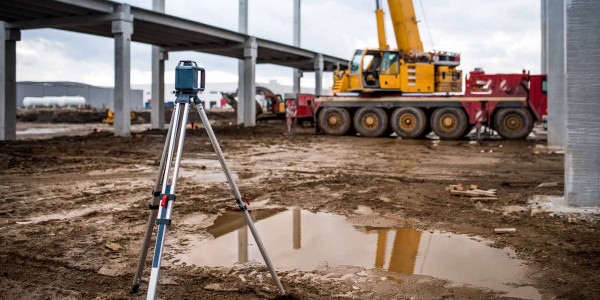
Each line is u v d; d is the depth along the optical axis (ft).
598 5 20.39
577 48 20.81
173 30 82.07
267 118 126.31
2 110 64.69
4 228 18.76
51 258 15.12
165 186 10.12
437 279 13.41
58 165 38.11
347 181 30.58
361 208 22.68
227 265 14.65
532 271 13.99
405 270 14.16
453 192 25.72
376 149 53.78
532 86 63.93
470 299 11.96
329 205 23.38
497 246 16.48
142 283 13.03
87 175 33.06
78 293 12.31
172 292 12.43
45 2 60.85
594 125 20.99
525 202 23.52
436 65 70.90
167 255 15.62
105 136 72.33
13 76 67.97
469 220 20.18
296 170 36.17
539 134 78.95
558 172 34.76
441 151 51.13
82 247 16.37
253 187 28.43
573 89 21.12
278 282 12.00
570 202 21.75
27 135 81.10
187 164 39.58
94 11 67.51
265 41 109.19
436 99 68.44
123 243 16.90
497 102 64.85
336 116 76.02
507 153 48.32
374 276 13.69
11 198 24.77
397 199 24.72
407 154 48.24
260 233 18.38
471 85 66.90
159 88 97.91
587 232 17.92
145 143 59.57
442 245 16.71
